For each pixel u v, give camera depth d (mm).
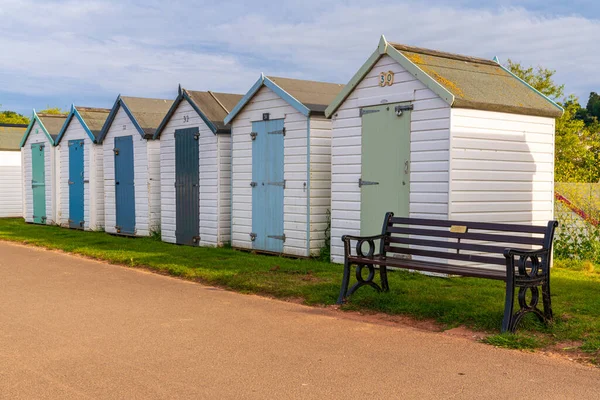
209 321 7746
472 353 6250
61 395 5250
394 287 9102
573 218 12727
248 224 14125
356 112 11516
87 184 20422
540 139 11203
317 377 5621
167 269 11617
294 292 9141
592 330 6766
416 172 10484
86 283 10531
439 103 10086
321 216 12812
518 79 11852
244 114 14156
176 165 16344
